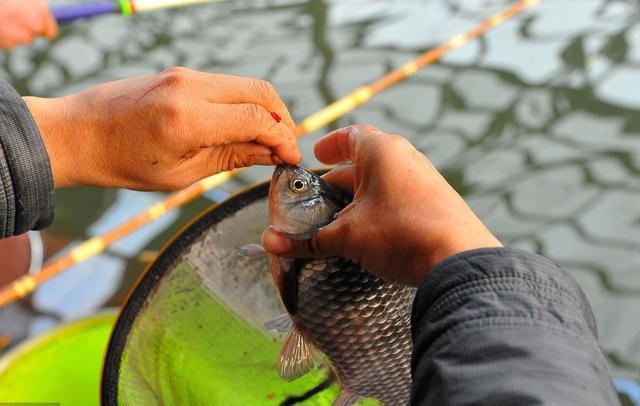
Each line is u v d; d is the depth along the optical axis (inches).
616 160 64.1
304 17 84.4
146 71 76.3
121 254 53.9
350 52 77.7
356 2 86.8
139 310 23.2
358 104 64.9
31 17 51.2
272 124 24.8
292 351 24.5
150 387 23.1
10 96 23.0
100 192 60.2
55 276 51.3
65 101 24.8
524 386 16.4
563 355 16.9
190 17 85.7
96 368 36.8
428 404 17.1
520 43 77.8
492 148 65.6
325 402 24.8
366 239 21.5
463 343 17.3
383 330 23.4
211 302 24.6
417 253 20.6
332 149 24.8
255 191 24.8
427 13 83.5
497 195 61.0
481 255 18.4
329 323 23.7
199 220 24.1
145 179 25.2
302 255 23.1
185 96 24.1
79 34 82.7
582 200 60.6
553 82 72.6
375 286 23.0
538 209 60.0
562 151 65.0
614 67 73.6
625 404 44.7
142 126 24.2
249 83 25.1
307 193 23.6
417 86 72.4
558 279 18.1
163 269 23.6
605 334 51.0
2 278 47.4
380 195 21.4
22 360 36.1
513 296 17.7
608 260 55.8
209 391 24.2
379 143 22.0
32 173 23.0
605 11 82.0
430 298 18.5
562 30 79.4
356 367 24.2
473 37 79.0
